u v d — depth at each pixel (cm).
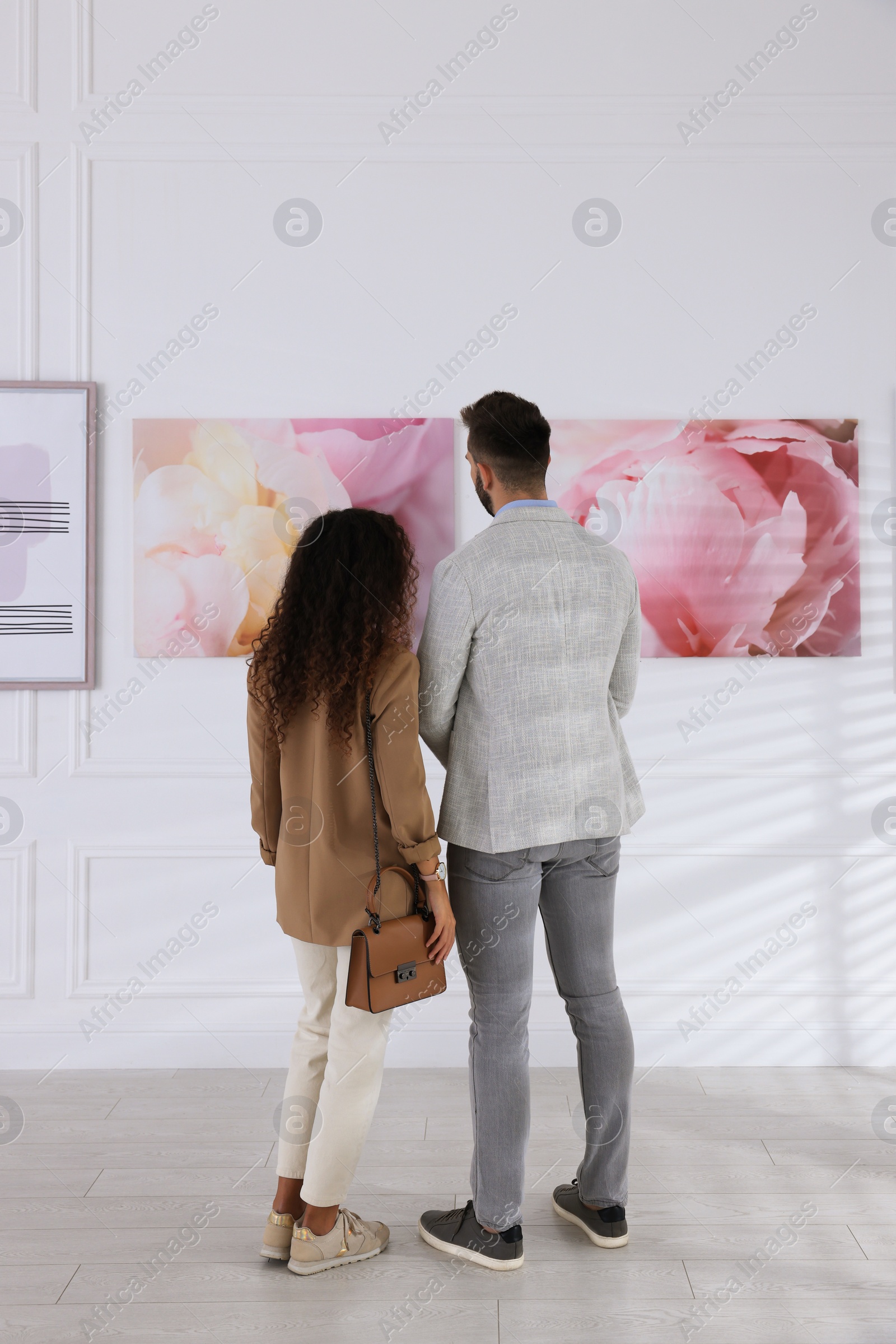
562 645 171
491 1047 174
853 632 286
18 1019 283
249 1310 163
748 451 286
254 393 287
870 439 289
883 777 288
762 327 289
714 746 288
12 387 281
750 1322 159
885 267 289
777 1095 259
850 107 287
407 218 288
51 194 285
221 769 285
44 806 284
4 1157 222
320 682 166
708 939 287
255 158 286
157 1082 271
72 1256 180
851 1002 286
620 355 288
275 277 287
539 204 288
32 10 285
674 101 287
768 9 287
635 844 287
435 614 172
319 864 168
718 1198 200
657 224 288
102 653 285
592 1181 183
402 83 287
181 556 284
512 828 167
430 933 170
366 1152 222
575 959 181
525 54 287
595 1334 156
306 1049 179
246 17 286
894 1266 176
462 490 287
